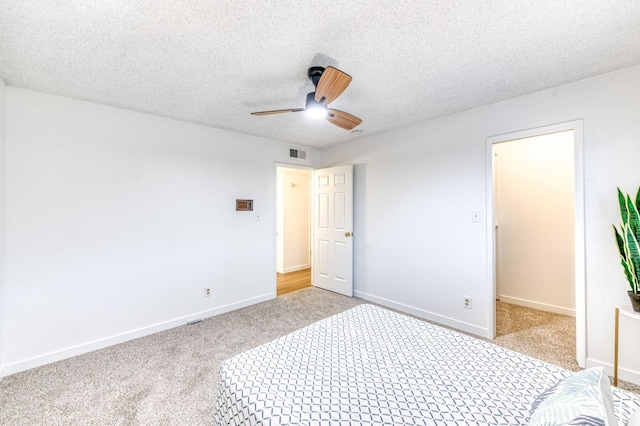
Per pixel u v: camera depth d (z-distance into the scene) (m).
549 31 1.63
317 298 4.08
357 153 4.07
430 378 1.26
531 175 3.69
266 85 2.30
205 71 2.07
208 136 3.40
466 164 2.93
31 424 1.69
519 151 3.77
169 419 1.74
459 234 3.00
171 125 3.11
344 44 1.75
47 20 1.49
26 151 2.30
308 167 4.55
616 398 1.11
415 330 1.77
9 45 1.72
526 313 3.48
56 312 2.43
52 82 2.21
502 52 1.85
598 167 2.18
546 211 3.58
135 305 2.86
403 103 2.73
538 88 2.39
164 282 3.06
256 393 1.15
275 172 4.11
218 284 3.50
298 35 1.66
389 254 3.68
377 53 1.85
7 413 1.78
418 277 3.37
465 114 2.93
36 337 2.34
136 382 2.11
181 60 1.92
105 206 2.69
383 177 3.73
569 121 2.30
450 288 3.08
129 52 1.82
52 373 2.22
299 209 6.12
